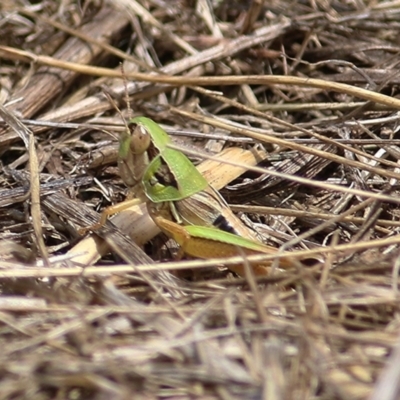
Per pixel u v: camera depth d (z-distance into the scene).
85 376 0.22
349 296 0.23
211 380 0.22
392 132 0.26
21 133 0.25
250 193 0.25
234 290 0.23
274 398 0.22
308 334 0.22
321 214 0.25
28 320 0.23
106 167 0.26
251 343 0.22
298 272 0.23
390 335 0.22
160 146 0.24
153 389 0.22
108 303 0.23
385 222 0.25
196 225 0.25
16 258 0.24
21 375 0.22
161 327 0.22
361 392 0.22
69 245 0.25
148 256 0.24
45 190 0.25
